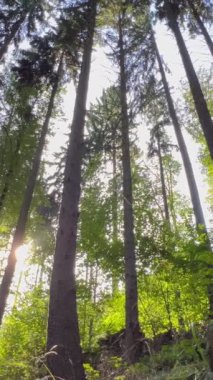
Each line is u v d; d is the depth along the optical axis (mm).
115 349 8609
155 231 8977
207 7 11016
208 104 12656
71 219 6895
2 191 12930
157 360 4285
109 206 11656
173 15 10758
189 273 5645
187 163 11422
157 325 7703
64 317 5832
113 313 10984
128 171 10500
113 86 12117
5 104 14156
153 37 13062
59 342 5562
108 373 5621
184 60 9750
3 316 10164
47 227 14352
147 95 11953
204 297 6121
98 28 12633
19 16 14594
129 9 12078
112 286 11234
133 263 8695
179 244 7891
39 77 13984
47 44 13219
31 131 13812
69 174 7438
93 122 11258
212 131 8500
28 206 11445
